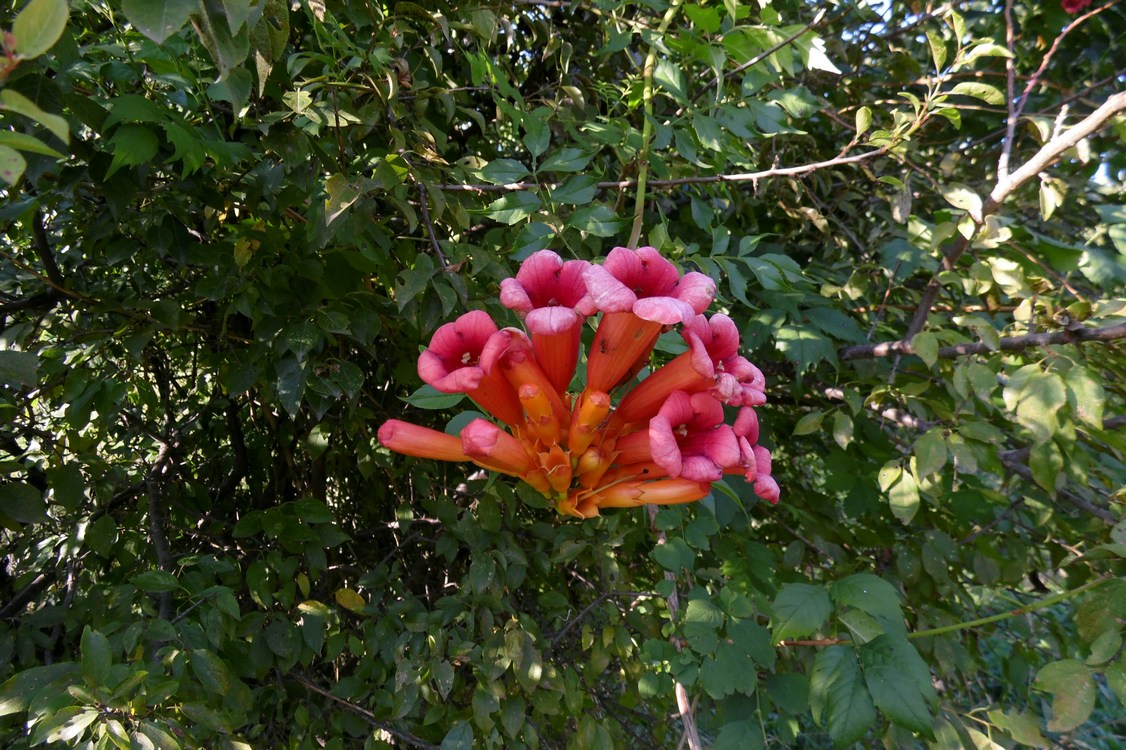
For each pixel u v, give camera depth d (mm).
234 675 2463
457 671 3045
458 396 1851
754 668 1943
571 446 1446
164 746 1755
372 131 2586
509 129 3604
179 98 2084
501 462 1441
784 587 1887
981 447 2639
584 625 3141
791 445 4223
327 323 2359
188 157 1803
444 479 3400
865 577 1845
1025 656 3641
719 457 1354
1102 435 2609
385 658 2812
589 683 3168
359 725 2949
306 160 2074
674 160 3043
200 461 3975
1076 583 3086
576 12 3840
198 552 3326
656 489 1469
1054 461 2426
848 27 4176
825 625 2139
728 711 2039
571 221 2320
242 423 4047
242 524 2771
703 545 2510
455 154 3719
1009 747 2135
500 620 2988
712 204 3541
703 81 3430
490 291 2564
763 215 4121
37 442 3398
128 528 3164
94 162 1878
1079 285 3461
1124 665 1840
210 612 2342
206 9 996
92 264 2980
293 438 3703
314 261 2434
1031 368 2371
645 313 1229
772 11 2602
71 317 3098
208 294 2416
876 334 3818
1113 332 2350
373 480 3771
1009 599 3639
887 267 3285
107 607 2613
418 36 2590
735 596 2076
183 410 4070
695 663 1997
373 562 3805
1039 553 3588
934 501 3324
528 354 1426
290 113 1995
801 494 3895
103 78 2129
